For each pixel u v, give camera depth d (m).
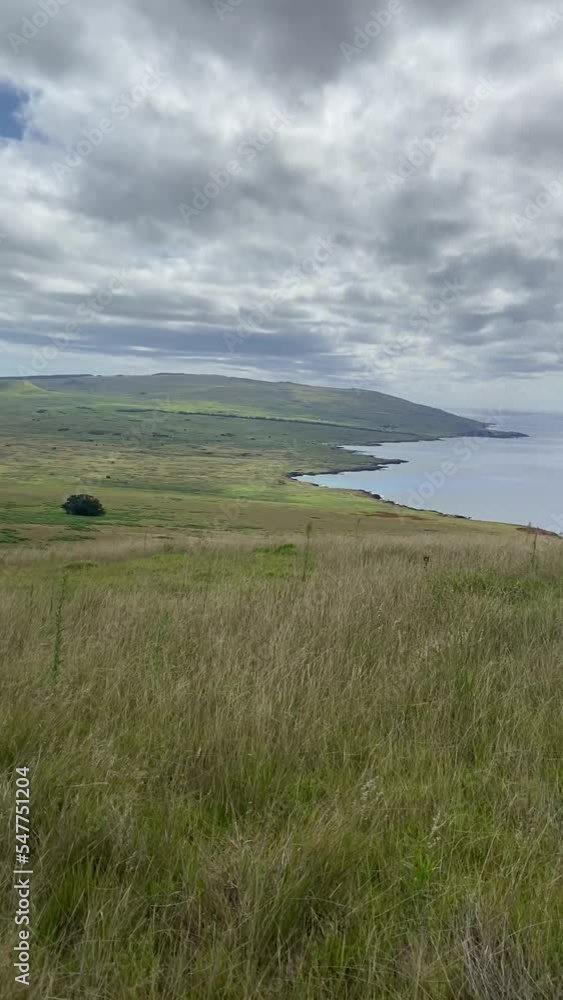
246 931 2.19
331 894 2.34
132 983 1.99
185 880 2.43
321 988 1.98
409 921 2.25
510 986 2.02
